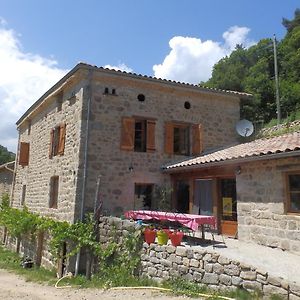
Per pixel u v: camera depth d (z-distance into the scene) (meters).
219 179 9.88
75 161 10.41
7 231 16.84
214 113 12.91
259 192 8.04
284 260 6.22
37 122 15.57
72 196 10.23
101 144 10.66
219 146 12.74
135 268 7.64
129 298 6.20
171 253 6.91
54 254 10.20
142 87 11.66
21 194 16.66
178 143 12.39
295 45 29.14
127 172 10.95
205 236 8.98
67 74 11.33
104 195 10.43
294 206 7.24
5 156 49.94
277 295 4.99
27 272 10.89
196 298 5.73
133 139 11.17
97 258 8.91
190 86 12.26
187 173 11.05
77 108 10.91
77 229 9.52
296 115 20.55
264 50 33.16
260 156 7.54
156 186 11.42
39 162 14.41
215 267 6.02
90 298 6.64
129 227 8.20
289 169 7.30
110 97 11.03
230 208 9.37
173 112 12.11
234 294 5.51
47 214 12.38
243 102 25.42
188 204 11.07
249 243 7.98
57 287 8.20
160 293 6.31
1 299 6.96
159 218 8.46
